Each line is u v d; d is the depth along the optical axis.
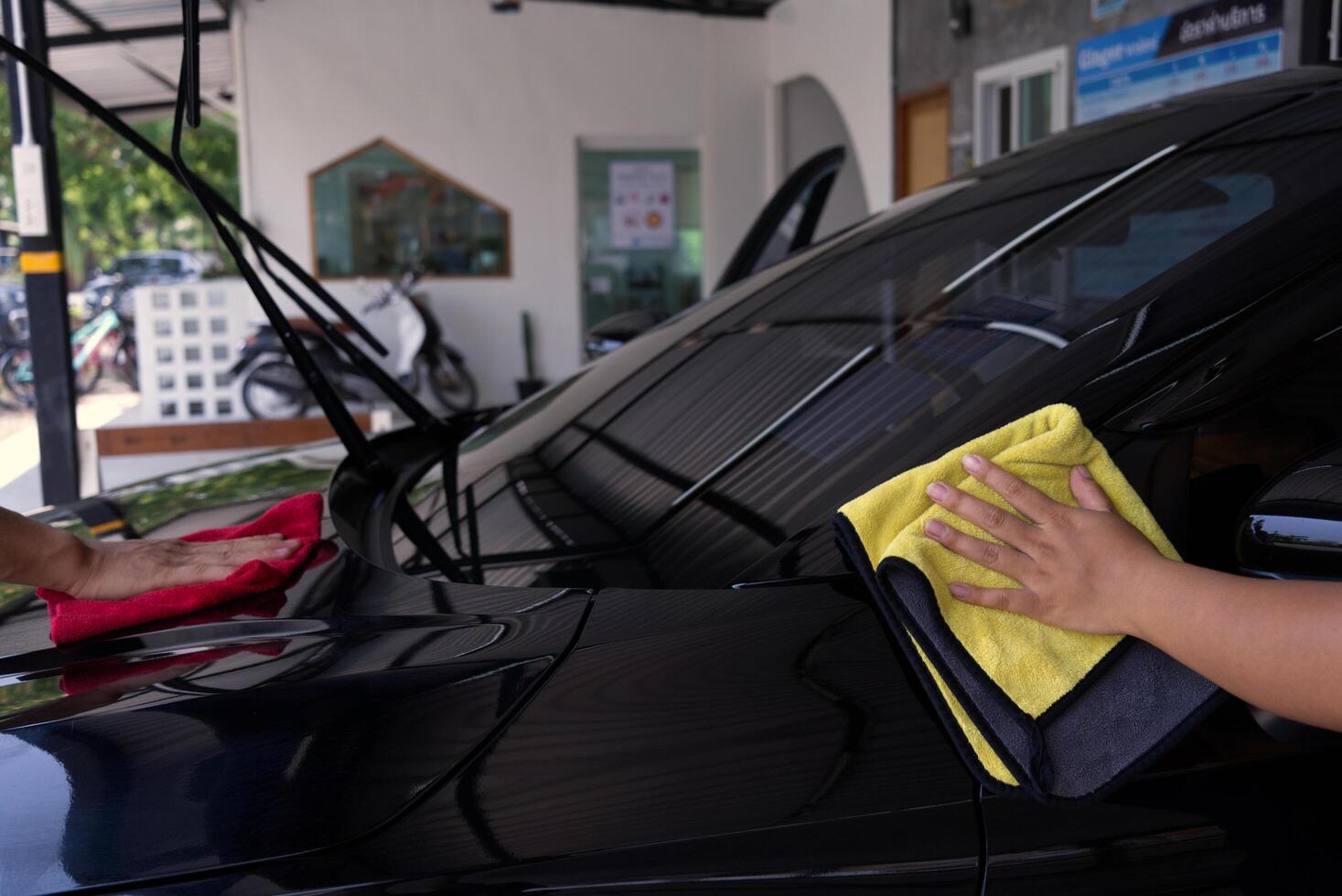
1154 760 0.59
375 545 1.02
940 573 0.60
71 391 4.00
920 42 5.97
